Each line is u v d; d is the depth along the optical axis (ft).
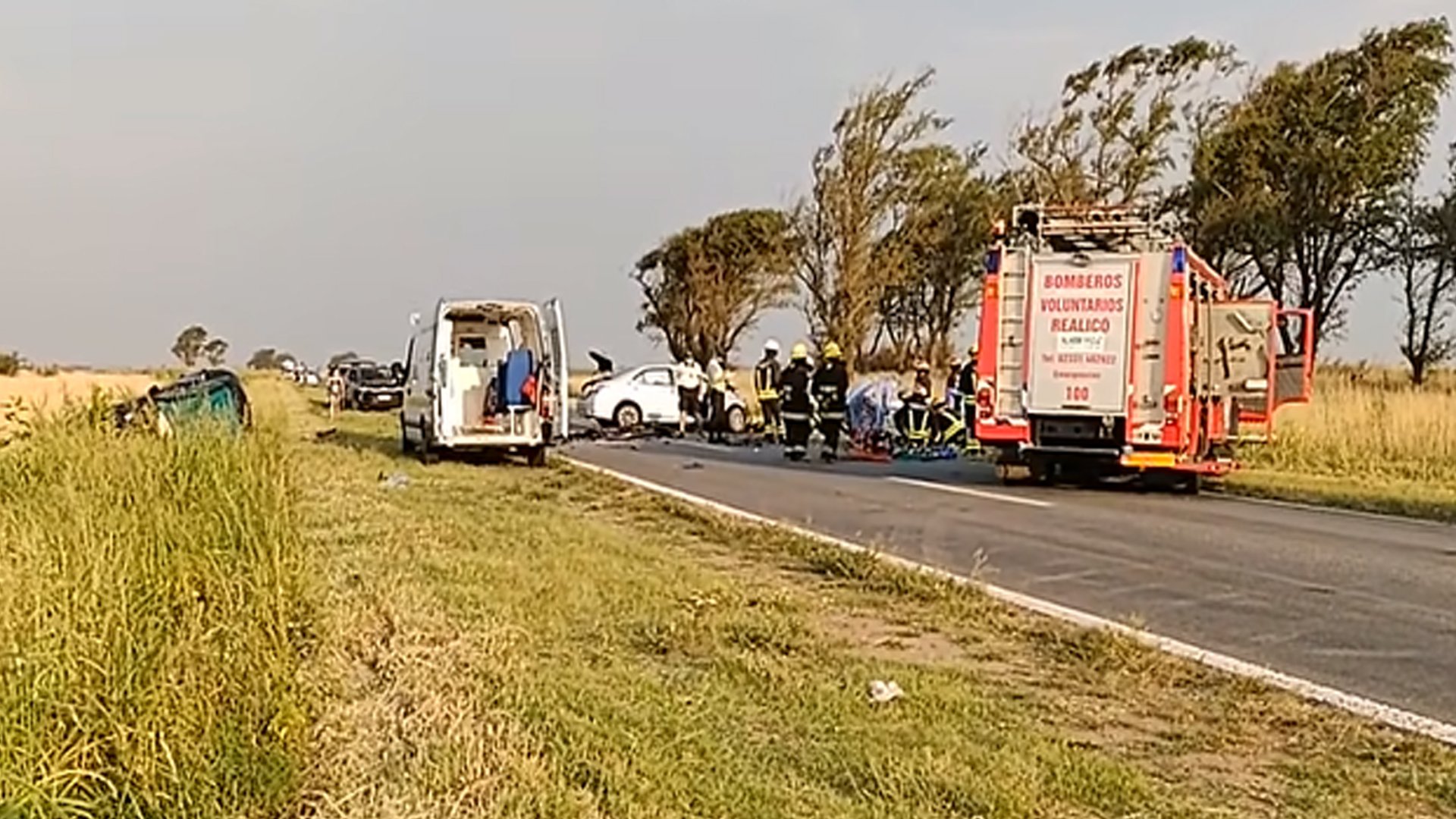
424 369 75.41
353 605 27.27
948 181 170.40
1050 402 64.08
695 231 242.17
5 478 32.91
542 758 18.65
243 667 18.51
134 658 17.46
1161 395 62.54
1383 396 88.53
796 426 82.12
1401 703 24.26
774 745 20.39
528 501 53.57
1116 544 44.34
